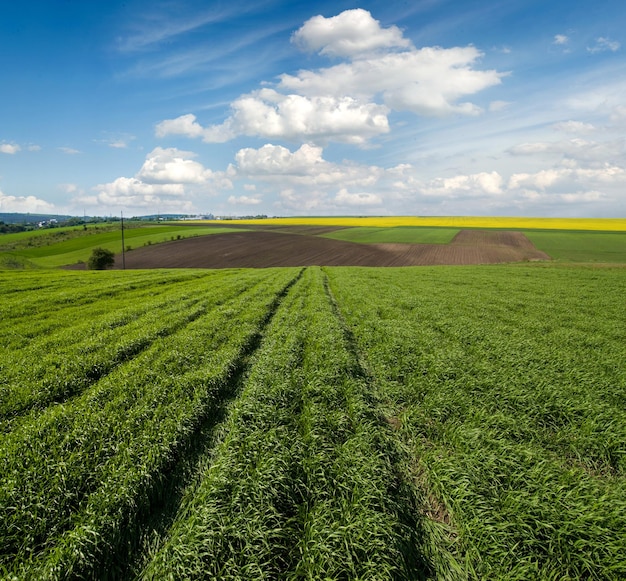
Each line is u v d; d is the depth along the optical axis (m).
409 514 5.40
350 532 4.67
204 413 7.79
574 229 117.31
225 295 22.16
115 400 7.89
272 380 9.26
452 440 7.09
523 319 17.08
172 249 83.81
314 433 7.03
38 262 71.62
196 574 4.13
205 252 80.06
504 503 5.30
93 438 6.48
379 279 33.62
